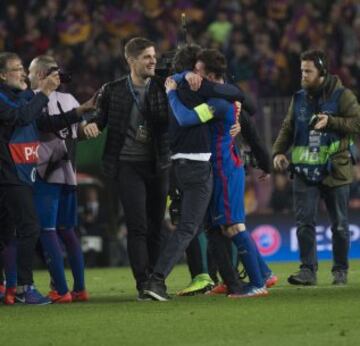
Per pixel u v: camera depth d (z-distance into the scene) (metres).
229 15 71.50
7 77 29.75
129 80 31.02
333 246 35.19
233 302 28.81
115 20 70.94
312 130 34.75
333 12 72.12
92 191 56.78
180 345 21.81
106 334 23.50
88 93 63.72
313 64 34.50
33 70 29.75
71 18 70.12
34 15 70.56
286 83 68.75
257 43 70.12
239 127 29.83
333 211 35.12
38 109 29.22
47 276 45.44
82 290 31.17
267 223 56.09
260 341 22.02
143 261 30.52
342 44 71.38
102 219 57.03
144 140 30.81
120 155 30.84
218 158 29.59
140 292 30.61
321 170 34.66
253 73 68.75
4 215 30.03
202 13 72.00
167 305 28.45
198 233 31.95
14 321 26.03
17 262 29.91
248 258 30.16
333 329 23.42
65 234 31.34
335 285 34.44
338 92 34.66
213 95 29.33
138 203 30.64
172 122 29.59
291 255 56.09
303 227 34.91
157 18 71.56
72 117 30.20
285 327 23.89
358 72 70.44
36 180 30.52
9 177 29.50
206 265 32.25
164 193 31.58
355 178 60.94
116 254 56.72
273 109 60.66
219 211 29.75
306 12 72.12
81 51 68.75
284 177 60.88
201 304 28.48
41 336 23.47
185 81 29.58
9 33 69.88
